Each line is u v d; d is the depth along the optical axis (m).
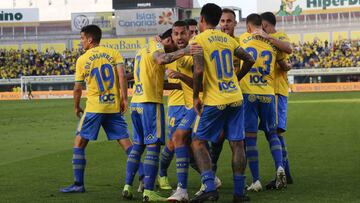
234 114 19.08
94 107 22.34
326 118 58.16
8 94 143.88
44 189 22.81
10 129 53.66
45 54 159.00
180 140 19.69
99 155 33.31
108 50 22.69
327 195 20.38
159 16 152.12
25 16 169.00
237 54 19.44
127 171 20.70
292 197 20.12
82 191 22.09
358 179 23.80
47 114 75.31
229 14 21.80
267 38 21.88
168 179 25.22
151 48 20.45
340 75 144.75
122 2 153.62
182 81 19.69
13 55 159.12
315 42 151.12
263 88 21.75
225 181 24.34
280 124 23.27
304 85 136.25
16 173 27.30
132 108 20.91
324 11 152.38
